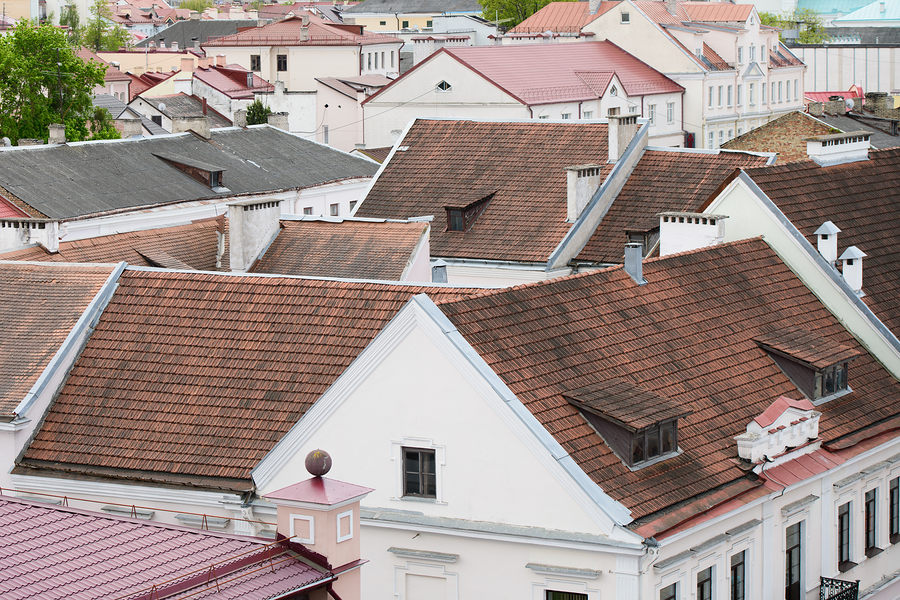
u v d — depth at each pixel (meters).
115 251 73.62
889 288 61.19
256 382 49.03
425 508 43.53
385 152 143.00
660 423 44.16
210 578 30.08
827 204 63.78
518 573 42.09
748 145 113.12
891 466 54.53
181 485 46.75
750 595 46.19
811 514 49.34
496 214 81.62
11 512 33.81
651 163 81.62
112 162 108.69
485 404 42.25
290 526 32.19
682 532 41.78
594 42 183.38
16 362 51.81
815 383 52.66
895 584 55.12
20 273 56.34
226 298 52.38
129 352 51.69
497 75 158.25
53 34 153.38
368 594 44.50
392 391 43.69
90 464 48.50
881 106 159.75
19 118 148.75
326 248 70.88
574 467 41.31
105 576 30.09
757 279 57.62
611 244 78.19
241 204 70.38
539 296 48.03
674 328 51.22
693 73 182.50
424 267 70.25
